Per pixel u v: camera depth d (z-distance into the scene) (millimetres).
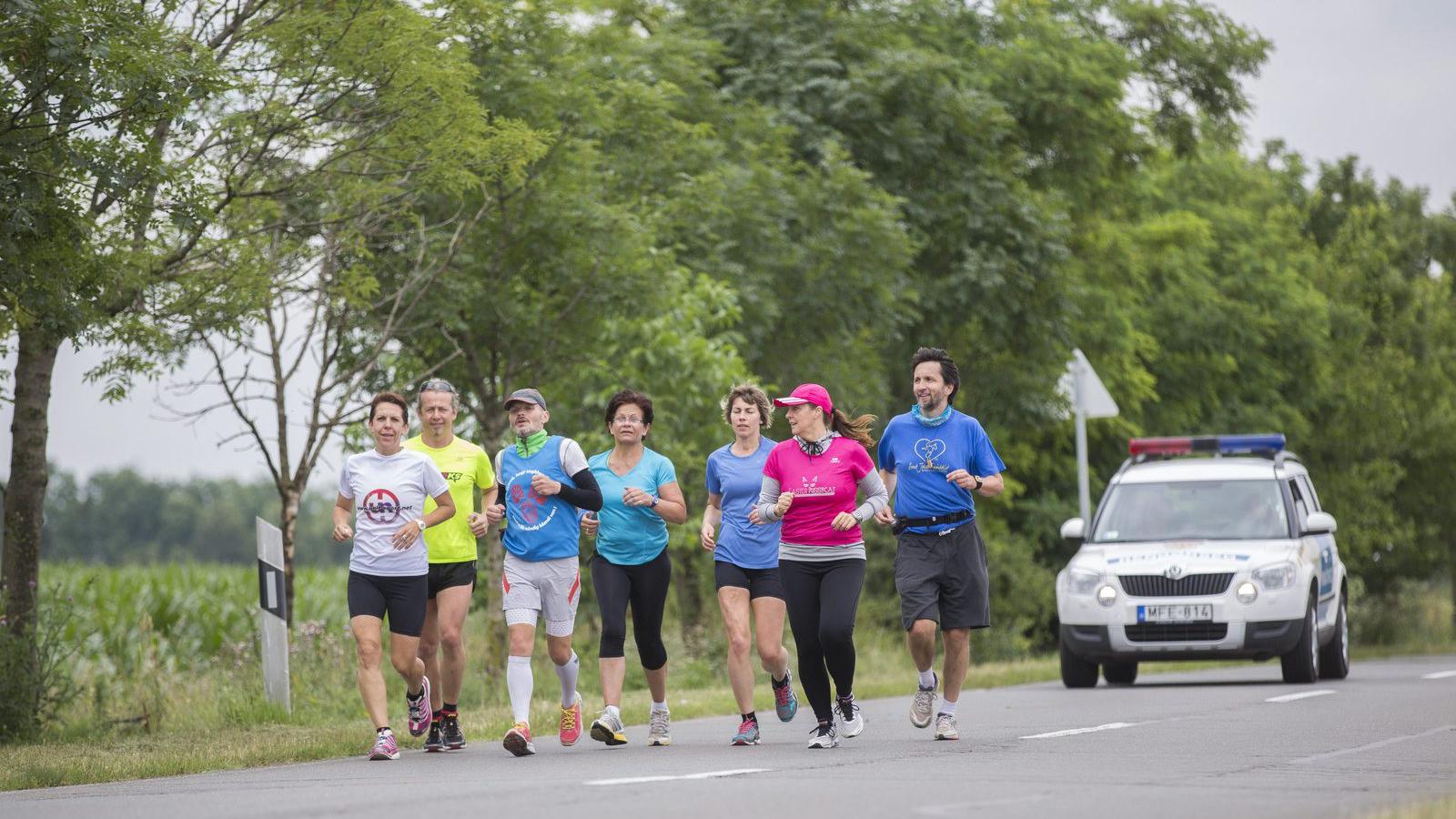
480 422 66500
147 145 41219
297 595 92125
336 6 48750
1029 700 51125
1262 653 56375
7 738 44281
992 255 95250
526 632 36344
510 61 58938
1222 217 132125
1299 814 23141
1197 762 30875
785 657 36719
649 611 37625
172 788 30031
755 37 91062
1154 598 56781
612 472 37625
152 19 41844
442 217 59625
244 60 48594
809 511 35375
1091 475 113125
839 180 81625
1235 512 60875
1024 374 102375
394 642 36094
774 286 80500
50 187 40438
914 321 93625
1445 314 135000
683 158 71500
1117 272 114312
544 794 26391
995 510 107438
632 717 45531
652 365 66250
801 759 32594
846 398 86562
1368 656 96688
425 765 33219
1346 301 134375
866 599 85250
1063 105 100938
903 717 45312
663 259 62844
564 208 59312
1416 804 23188
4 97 38938
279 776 31719
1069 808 23781
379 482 35906
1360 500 121875
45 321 41250
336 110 50688
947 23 101688
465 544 37750
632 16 92812
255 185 51469
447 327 60938
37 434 48219
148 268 47031
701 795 25797
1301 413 128250
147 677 51625
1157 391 121438
